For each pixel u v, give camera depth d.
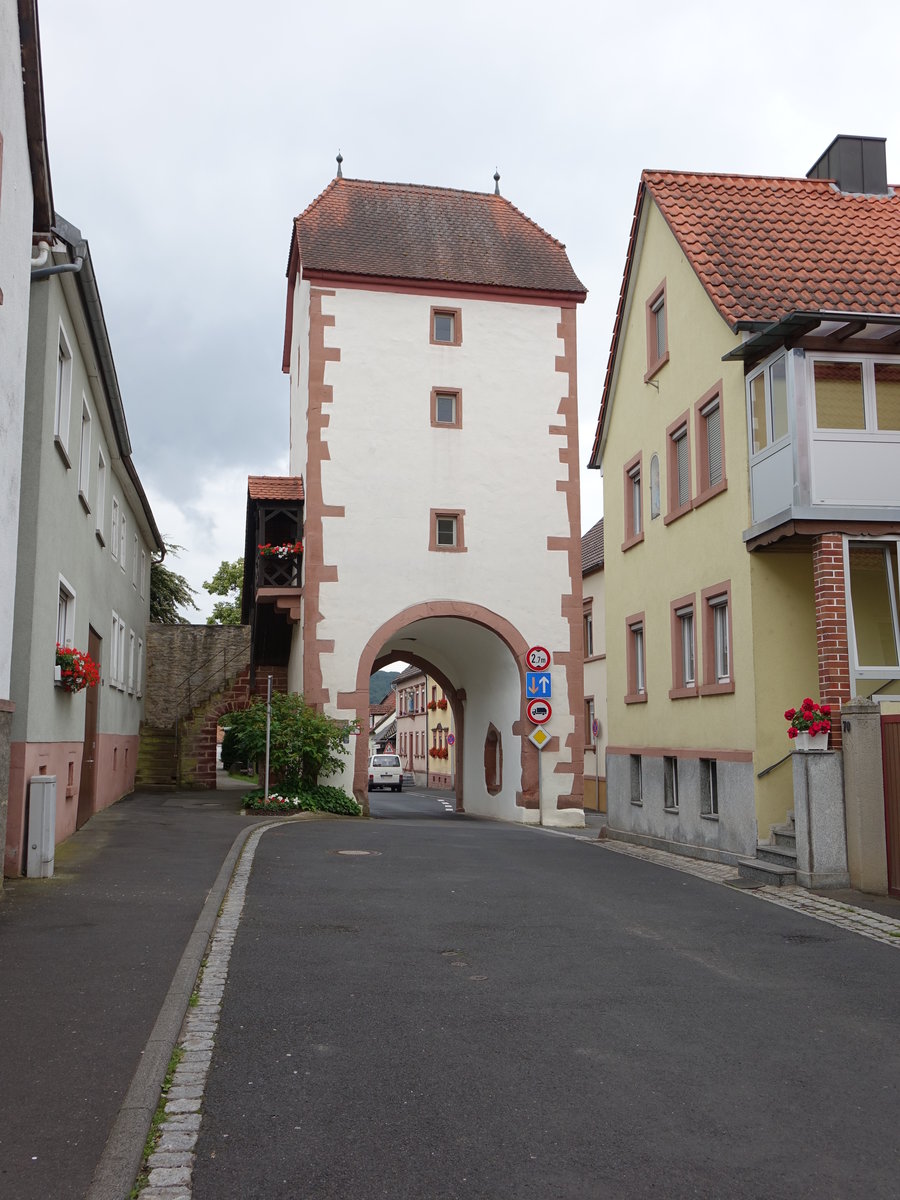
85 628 16.27
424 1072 5.57
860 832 11.51
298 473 26.97
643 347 19.06
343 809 22.56
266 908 9.96
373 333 24.80
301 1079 5.42
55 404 12.47
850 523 12.64
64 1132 4.58
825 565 12.58
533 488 25.12
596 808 34.19
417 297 25.14
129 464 20.41
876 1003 7.06
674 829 16.67
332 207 26.14
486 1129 4.82
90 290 13.04
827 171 18.58
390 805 38.72
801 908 10.59
